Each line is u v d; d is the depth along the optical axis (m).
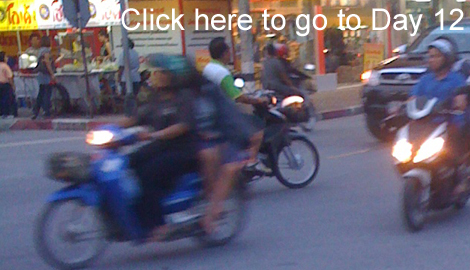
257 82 22.36
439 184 7.11
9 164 12.61
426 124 7.01
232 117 6.82
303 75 14.52
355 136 14.21
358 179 10.00
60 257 6.23
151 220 6.34
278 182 10.09
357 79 25.34
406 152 6.93
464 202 8.06
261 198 9.11
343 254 6.61
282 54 13.95
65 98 19.02
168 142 6.43
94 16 18.50
